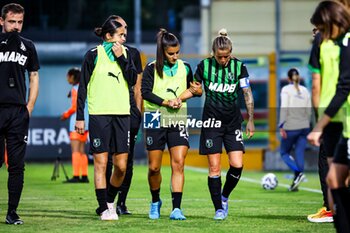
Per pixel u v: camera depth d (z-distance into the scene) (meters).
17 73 21.73
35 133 52.00
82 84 22.47
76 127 22.56
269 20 73.75
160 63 22.67
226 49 22.30
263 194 33.72
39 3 70.62
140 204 28.03
